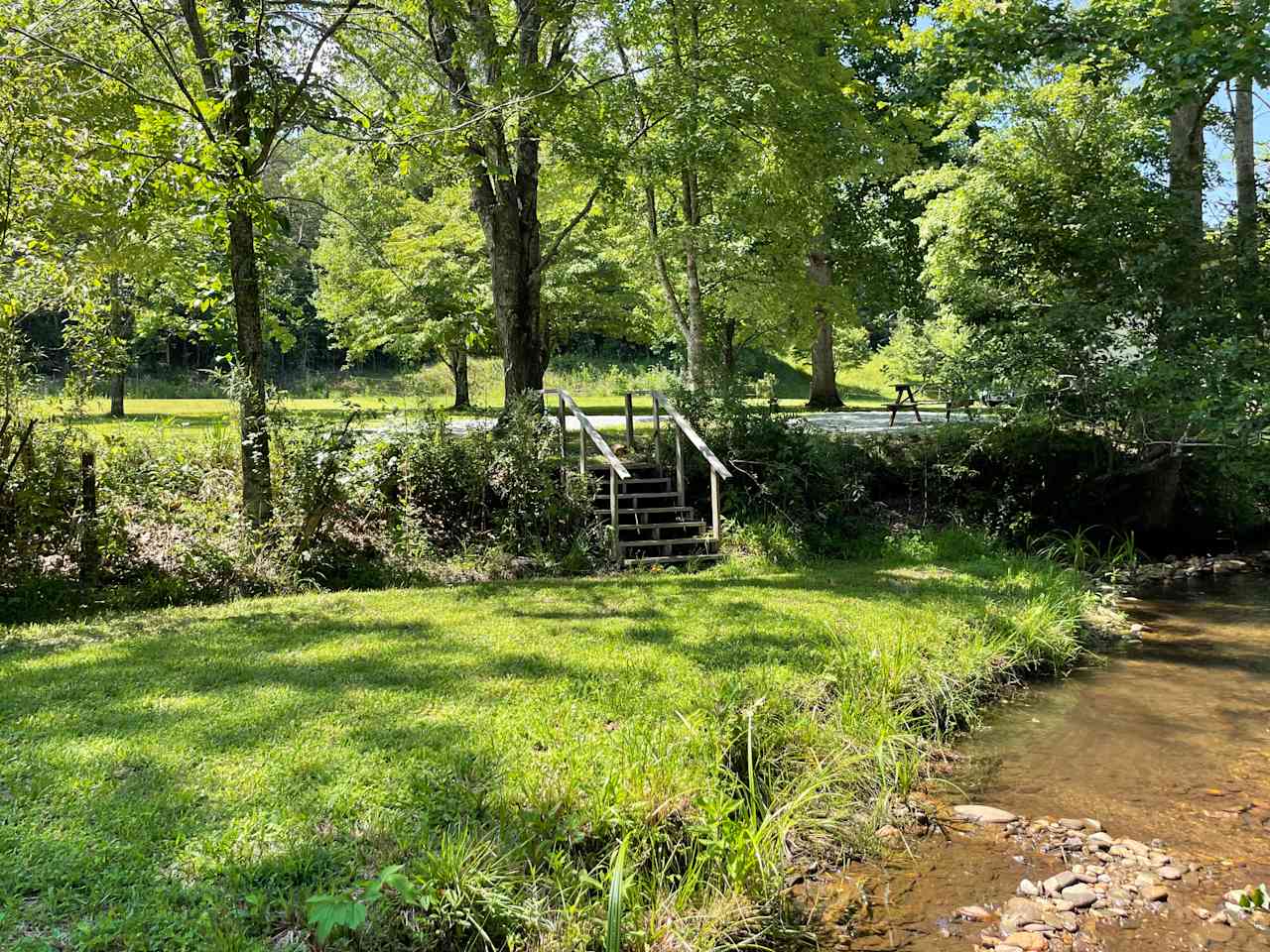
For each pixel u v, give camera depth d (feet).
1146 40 37.22
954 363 47.14
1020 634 27.58
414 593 30.30
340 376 154.10
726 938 13.16
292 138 38.99
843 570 36.04
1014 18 40.29
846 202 76.38
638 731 17.21
